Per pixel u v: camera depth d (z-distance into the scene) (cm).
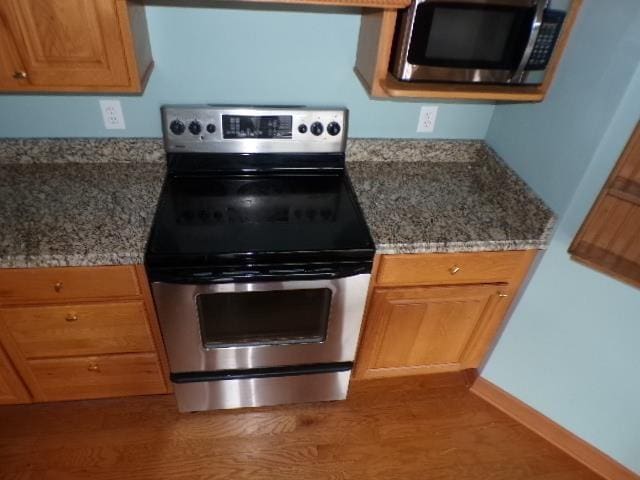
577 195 137
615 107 121
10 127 161
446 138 190
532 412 185
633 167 129
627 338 146
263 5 147
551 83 144
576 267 146
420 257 146
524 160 162
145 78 139
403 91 134
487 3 122
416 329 170
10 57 121
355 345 165
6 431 172
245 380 169
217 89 163
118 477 161
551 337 164
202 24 149
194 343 151
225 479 163
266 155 169
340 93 171
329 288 143
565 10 130
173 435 175
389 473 169
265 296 144
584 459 176
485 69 135
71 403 183
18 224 136
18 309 138
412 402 194
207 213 149
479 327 176
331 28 155
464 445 179
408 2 121
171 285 133
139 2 136
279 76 163
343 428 182
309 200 160
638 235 136
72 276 131
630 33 114
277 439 177
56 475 160
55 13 116
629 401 155
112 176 164
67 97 157
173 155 163
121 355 159
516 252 152
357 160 187
